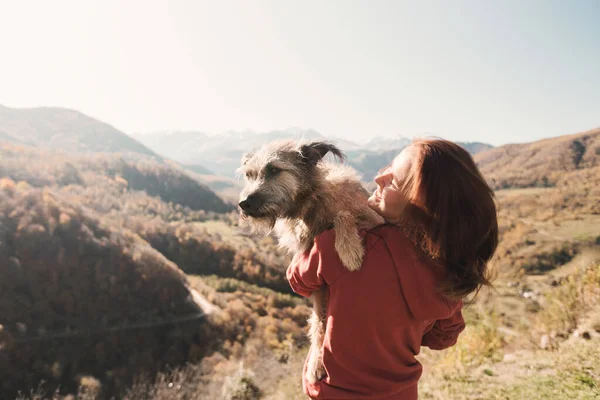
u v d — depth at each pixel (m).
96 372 58.28
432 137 1.93
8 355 57.81
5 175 137.25
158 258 92.12
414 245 1.69
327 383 1.74
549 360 5.91
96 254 83.25
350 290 1.67
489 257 1.75
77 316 69.88
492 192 1.77
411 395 1.74
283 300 97.69
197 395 18.64
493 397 5.02
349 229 1.86
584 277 7.87
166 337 67.69
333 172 2.96
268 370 15.00
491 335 8.00
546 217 89.12
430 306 1.65
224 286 100.94
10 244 77.25
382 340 1.64
